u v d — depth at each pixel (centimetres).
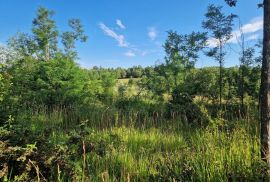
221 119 665
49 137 524
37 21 2311
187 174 437
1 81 614
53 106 1251
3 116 537
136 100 1548
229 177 414
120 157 554
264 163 403
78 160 462
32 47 2109
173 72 1798
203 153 484
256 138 525
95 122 975
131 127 891
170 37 1789
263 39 424
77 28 2456
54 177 414
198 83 1473
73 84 1376
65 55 2430
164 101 1598
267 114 419
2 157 409
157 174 456
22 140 443
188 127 890
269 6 412
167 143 708
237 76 1460
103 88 1823
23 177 391
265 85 421
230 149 455
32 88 1326
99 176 452
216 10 1473
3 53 1326
